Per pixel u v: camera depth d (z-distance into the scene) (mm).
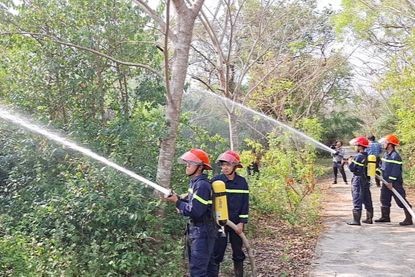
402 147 18469
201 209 5207
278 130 13648
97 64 8250
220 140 9289
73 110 8477
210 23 11656
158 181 7012
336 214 11805
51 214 6629
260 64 14062
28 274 5344
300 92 17375
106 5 8227
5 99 8633
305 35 16656
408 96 15266
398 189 9977
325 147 11031
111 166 6281
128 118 8016
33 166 7969
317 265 7074
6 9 8125
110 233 6449
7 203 7770
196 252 5297
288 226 9719
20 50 8523
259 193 10328
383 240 8586
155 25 8602
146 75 8445
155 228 6727
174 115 7145
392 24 16562
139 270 6094
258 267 6980
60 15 8258
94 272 5883
